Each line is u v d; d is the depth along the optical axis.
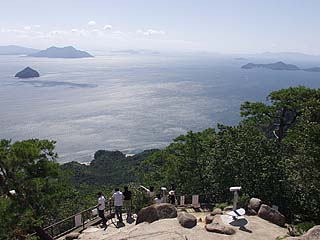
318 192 16.55
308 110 18.28
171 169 31.09
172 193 19.47
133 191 20.59
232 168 20.09
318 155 15.98
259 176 18.19
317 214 16.91
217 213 15.35
